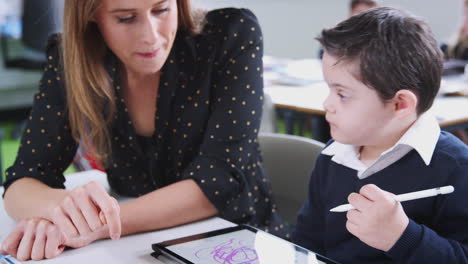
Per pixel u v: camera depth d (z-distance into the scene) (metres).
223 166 1.07
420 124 0.87
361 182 0.93
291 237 1.09
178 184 1.04
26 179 1.09
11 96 5.01
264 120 2.13
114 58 1.13
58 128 1.14
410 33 0.81
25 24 4.31
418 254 0.76
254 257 0.79
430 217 0.86
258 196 1.15
